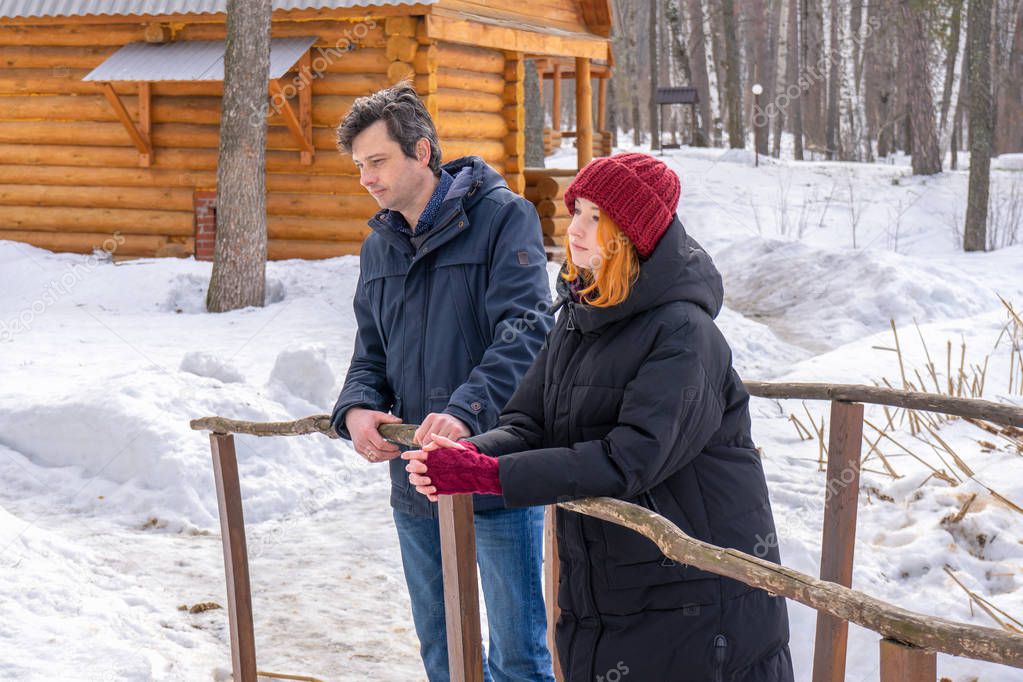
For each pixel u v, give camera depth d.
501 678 2.79
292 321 10.55
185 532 5.46
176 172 13.45
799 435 6.18
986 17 16.89
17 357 8.85
